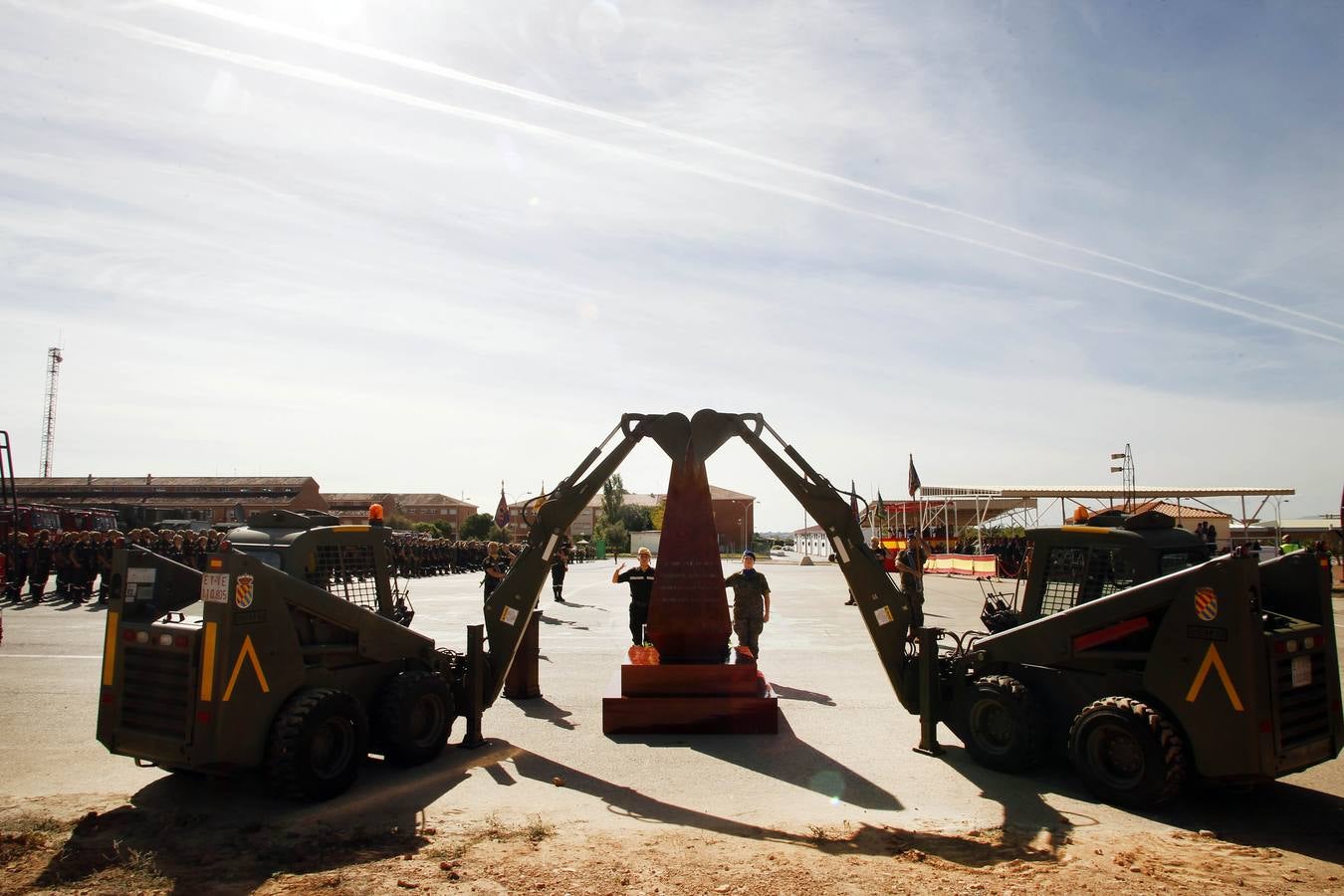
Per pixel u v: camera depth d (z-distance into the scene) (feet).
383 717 22.75
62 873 15.49
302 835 17.49
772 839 17.56
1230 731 18.37
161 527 118.42
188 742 18.42
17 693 32.12
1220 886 14.99
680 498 30.45
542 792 20.89
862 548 27.25
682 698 27.63
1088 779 20.30
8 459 68.03
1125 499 109.70
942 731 27.76
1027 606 24.29
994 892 14.64
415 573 112.78
